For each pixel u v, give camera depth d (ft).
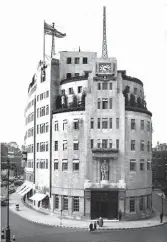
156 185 447.83
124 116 230.68
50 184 247.09
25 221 214.69
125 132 231.50
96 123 230.68
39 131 274.77
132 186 228.22
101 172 225.15
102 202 224.74
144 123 244.42
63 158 238.89
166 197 346.95
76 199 229.86
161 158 450.30
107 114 230.68
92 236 171.01
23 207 277.44
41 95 274.57
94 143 228.63
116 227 195.52
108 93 232.12
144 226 199.00
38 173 272.10
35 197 259.39
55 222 210.18
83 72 271.08
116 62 233.76
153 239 163.43
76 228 193.47
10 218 225.15
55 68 266.16
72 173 231.91
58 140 244.83
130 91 252.62
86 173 225.56
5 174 358.84
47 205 252.42
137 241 159.02
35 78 303.27
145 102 264.31
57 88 263.90
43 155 263.70
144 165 240.32
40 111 274.98
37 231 183.11
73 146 234.58
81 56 273.13
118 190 222.28
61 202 236.43
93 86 233.14
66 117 240.53
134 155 232.94
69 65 271.28
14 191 398.01
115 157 224.53
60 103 257.75
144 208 236.63
